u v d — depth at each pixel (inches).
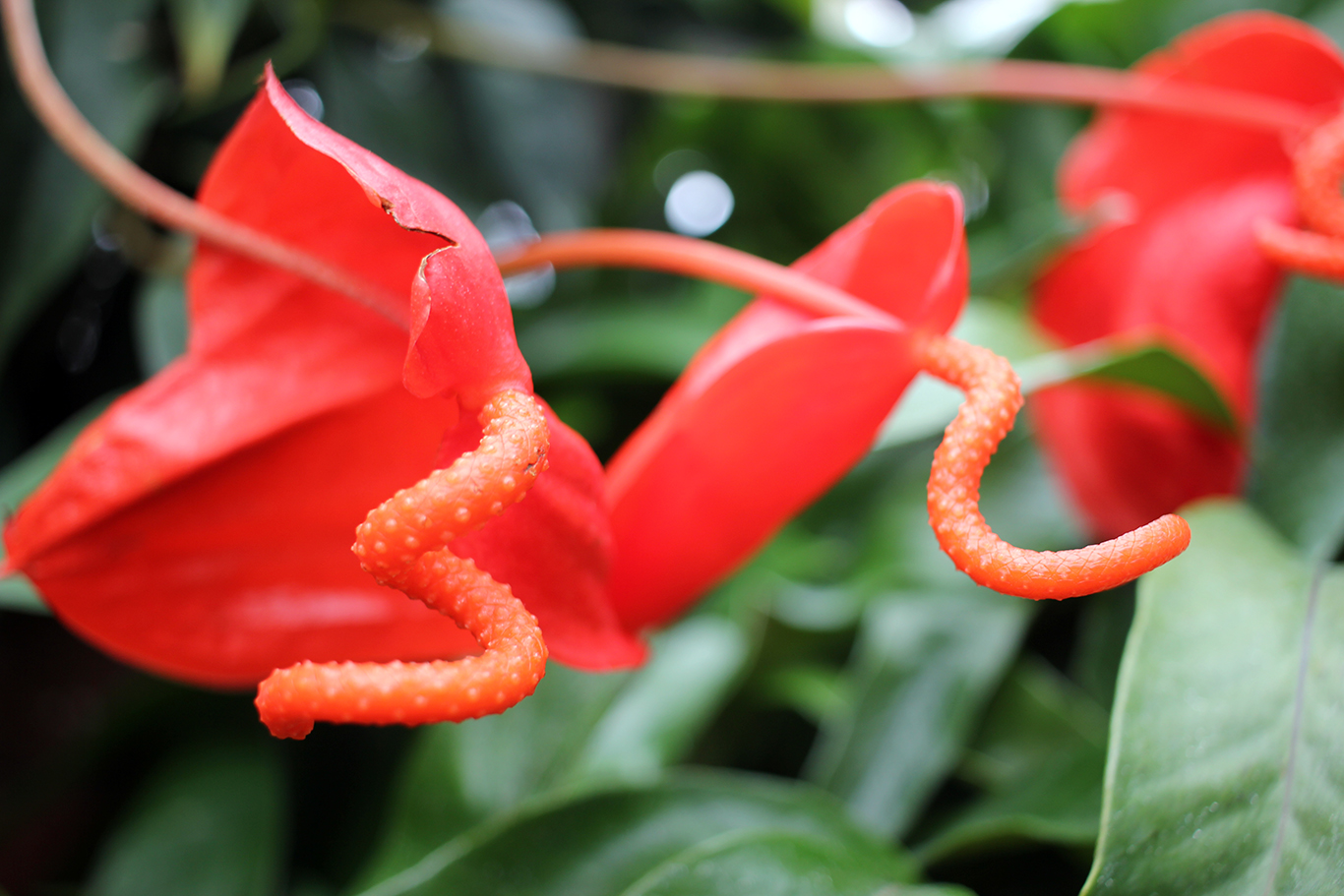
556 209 25.3
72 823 21.2
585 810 14.0
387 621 13.1
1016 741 16.7
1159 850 11.8
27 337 22.7
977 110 25.7
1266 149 16.6
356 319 12.6
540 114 25.8
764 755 19.9
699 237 31.6
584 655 12.5
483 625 10.8
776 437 12.8
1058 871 14.9
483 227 24.8
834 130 28.2
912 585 19.0
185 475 12.4
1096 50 24.6
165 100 21.1
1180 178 17.2
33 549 12.4
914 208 12.5
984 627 17.2
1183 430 16.1
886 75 23.2
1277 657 12.7
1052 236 17.4
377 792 19.9
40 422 23.5
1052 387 15.8
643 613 13.5
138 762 20.7
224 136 22.5
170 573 12.8
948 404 16.3
